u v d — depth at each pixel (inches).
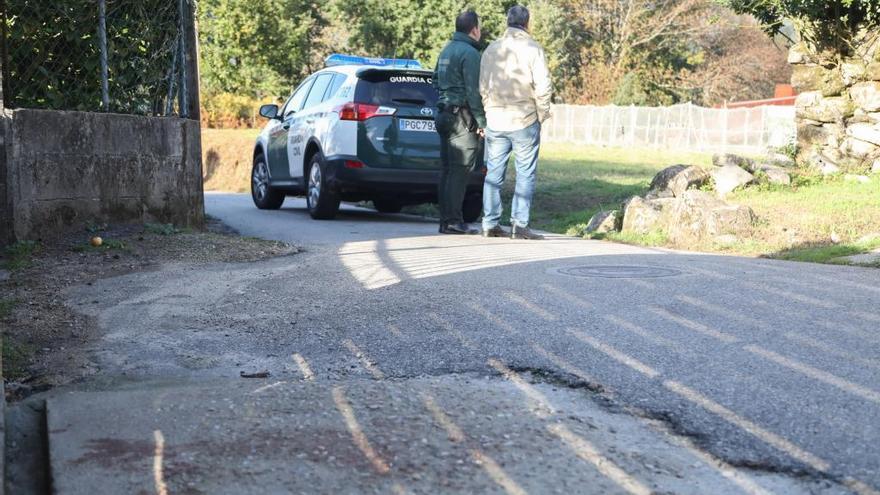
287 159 528.7
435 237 393.7
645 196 481.7
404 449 128.9
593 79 2245.3
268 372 180.4
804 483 116.7
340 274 277.3
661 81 2333.9
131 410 148.5
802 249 348.8
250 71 1834.4
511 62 387.5
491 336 196.4
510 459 125.0
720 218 382.0
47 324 221.5
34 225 316.8
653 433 135.9
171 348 200.4
